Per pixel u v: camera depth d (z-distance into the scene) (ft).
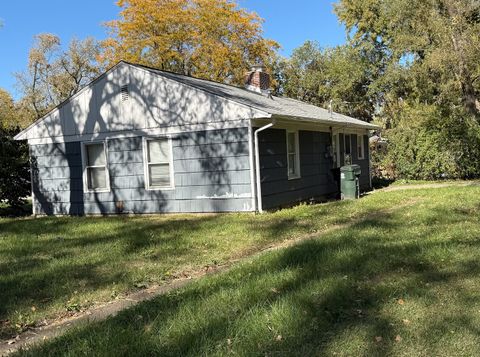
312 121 47.57
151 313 15.65
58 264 24.67
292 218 36.81
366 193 58.29
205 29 104.32
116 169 47.91
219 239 29.73
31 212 57.62
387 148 79.51
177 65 108.78
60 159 50.88
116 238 32.07
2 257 27.35
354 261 20.27
